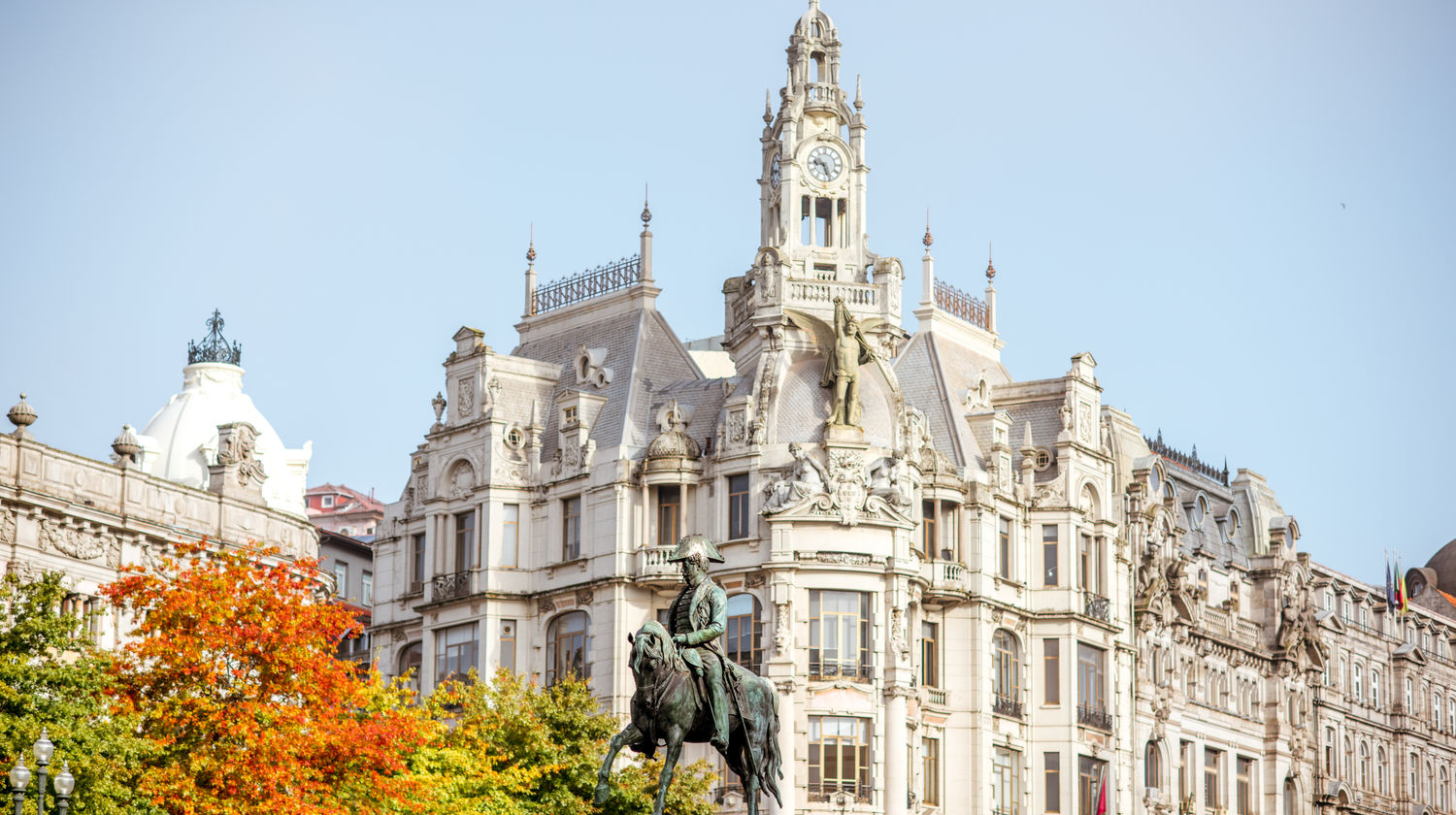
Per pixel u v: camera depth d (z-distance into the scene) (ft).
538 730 249.34
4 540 229.04
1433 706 502.38
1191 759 386.32
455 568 340.18
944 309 361.71
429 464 346.13
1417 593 542.98
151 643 197.16
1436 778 500.33
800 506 308.81
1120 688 354.13
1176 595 380.37
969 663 327.67
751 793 121.60
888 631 309.63
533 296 366.63
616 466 322.75
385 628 349.61
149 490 249.34
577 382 346.13
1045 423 353.10
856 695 306.35
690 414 331.16
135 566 208.03
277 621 202.69
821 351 324.80
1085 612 345.92
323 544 400.47
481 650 330.13
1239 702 408.46
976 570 329.93
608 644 317.63
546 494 334.65
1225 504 432.66
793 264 342.03
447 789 220.64
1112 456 369.30
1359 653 468.75
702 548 125.08
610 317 351.05
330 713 203.72
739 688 122.31
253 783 192.54
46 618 190.49
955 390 349.61
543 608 330.34
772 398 319.88
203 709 195.62
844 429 313.73
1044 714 338.75
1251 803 410.52
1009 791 333.62
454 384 346.33
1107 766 344.28
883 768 306.14
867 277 344.49
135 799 183.42
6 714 180.75
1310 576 437.99
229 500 261.24
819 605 309.22
